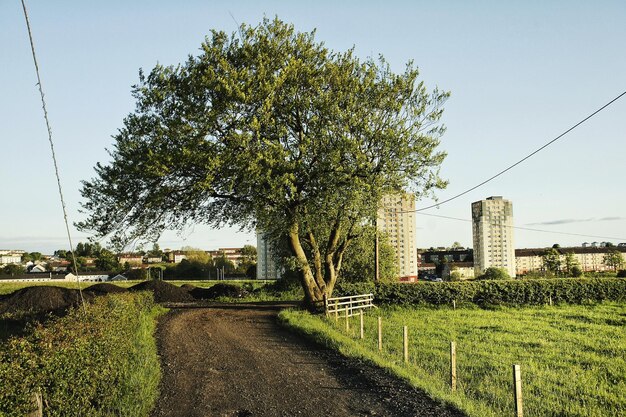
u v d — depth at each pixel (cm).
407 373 1408
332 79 2891
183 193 2788
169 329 2408
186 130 2545
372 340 2138
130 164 2628
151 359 1542
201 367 1567
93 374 954
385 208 3109
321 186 2780
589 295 4103
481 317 3247
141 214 2809
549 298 4022
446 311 3628
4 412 652
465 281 4059
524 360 1833
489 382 1440
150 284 4641
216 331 2345
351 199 2755
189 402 1190
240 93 2491
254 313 3173
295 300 4431
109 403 1028
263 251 11062
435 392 1213
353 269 4916
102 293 3900
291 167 2645
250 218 3056
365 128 2806
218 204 3062
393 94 2900
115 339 1171
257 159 2538
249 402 1189
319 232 3378
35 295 3359
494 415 1081
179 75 2741
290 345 1950
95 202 2802
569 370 1694
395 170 2872
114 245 2862
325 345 1903
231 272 12519
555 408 1212
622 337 2431
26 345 805
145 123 2683
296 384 1348
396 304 3862
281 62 2770
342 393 1253
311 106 2791
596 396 1378
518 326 2772
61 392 802
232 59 2762
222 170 2628
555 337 2400
